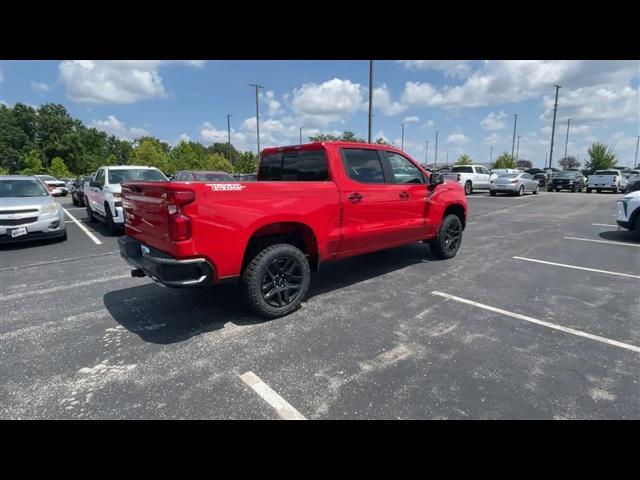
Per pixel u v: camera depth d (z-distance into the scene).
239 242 3.56
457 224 6.56
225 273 3.54
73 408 2.52
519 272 5.68
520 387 2.69
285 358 3.14
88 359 3.16
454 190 6.44
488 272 5.69
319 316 4.04
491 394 2.61
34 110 86.50
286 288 4.02
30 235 7.78
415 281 5.25
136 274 4.07
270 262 3.82
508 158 57.28
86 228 10.77
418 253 7.02
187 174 14.82
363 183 4.76
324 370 2.95
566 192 27.19
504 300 4.46
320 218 4.25
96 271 6.00
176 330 3.72
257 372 2.94
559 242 8.10
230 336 3.57
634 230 8.11
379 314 4.07
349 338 3.50
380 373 2.90
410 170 5.61
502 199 20.42
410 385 2.73
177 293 4.83
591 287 4.93
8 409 2.51
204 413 2.46
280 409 2.49
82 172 79.25
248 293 3.78
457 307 4.25
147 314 4.14
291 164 4.97
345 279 5.39
